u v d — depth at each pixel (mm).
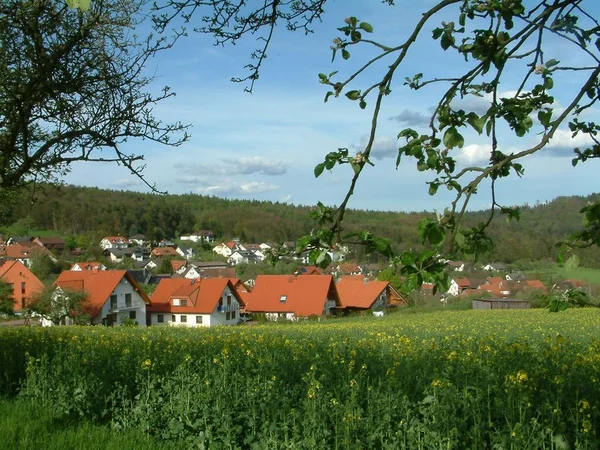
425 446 5172
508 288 49969
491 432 5086
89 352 9109
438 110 2746
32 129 8469
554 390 5930
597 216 2490
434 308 49969
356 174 2518
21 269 55406
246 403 6148
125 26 7688
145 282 83250
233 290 57156
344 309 54594
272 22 4082
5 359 8836
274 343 11969
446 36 2748
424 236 2344
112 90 7848
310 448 5250
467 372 6418
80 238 105000
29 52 7367
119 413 7078
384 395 5855
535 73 2684
